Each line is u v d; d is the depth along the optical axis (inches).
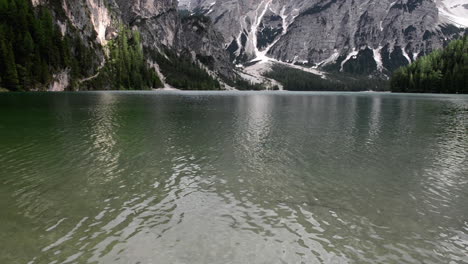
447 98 4970.5
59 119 1665.8
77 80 6466.5
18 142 1040.8
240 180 674.8
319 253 398.0
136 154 895.1
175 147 998.4
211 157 876.0
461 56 7716.5
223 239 426.6
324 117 2000.5
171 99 3988.7
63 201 543.8
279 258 385.4
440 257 394.3
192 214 501.0
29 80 5255.9
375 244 421.7
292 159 868.6
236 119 1814.7
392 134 1323.8
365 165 813.9
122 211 507.5
